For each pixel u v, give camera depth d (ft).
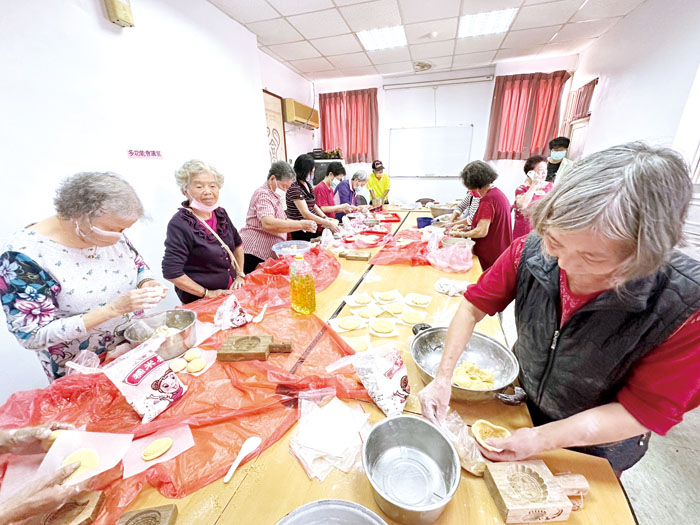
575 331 1.91
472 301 2.61
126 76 6.51
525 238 2.44
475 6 9.24
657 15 8.28
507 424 2.18
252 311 3.93
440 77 15.97
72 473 1.70
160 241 7.62
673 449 4.59
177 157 7.97
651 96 8.27
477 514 1.61
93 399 2.42
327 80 17.51
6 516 1.41
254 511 1.65
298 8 9.18
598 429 1.64
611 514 1.59
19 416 2.23
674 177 1.20
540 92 14.37
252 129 11.05
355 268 5.61
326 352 3.04
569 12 9.70
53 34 5.21
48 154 5.25
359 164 18.79
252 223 7.47
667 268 1.56
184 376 2.69
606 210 1.24
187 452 1.98
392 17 9.85
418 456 1.96
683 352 1.47
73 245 3.09
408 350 3.07
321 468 1.87
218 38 9.14
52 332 2.70
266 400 2.38
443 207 11.08
